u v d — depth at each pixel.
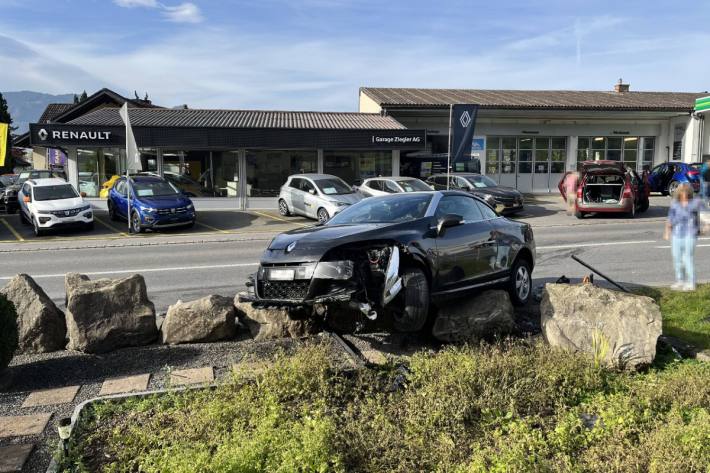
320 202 20.61
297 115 30.06
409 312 5.75
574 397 4.70
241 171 25.61
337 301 5.46
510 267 7.47
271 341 6.36
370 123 27.25
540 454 3.83
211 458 3.66
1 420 4.63
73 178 25.00
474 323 6.09
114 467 3.80
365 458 3.86
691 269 8.70
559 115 31.84
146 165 25.16
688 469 3.50
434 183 24.44
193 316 6.38
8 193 27.23
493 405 4.45
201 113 29.05
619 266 10.93
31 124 22.70
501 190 21.78
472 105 18.84
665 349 5.75
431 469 3.75
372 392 4.88
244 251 14.61
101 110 29.00
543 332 5.91
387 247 5.77
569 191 21.16
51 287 10.49
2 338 5.19
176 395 4.86
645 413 4.29
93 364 5.81
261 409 4.41
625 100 33.81
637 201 20.80
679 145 32.53
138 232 19.23
